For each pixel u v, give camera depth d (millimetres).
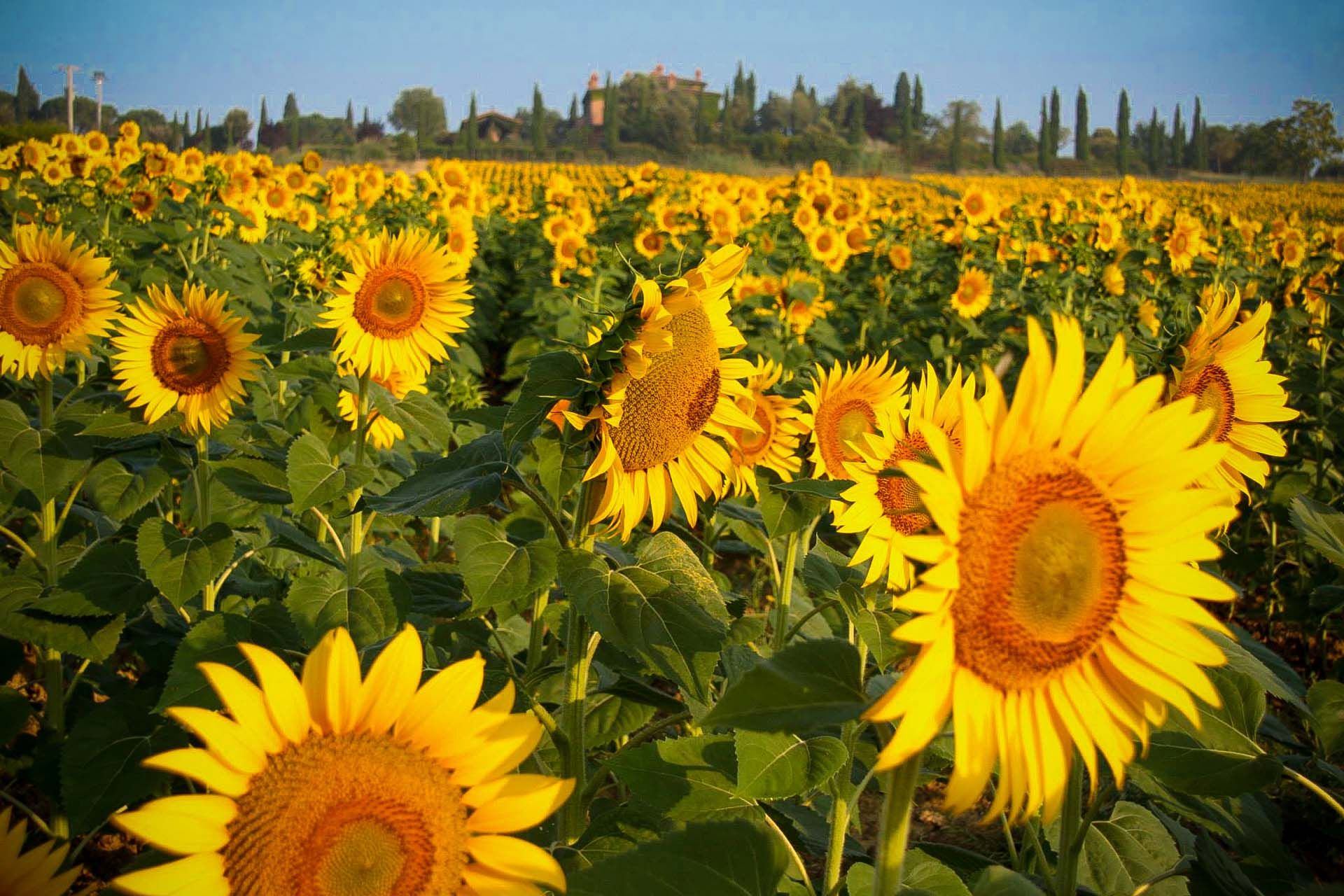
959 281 10406
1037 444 1421
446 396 8297
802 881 2543
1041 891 1515
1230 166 95750
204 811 1407
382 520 4273
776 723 1412
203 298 3613
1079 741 1391
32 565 3518
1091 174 96375
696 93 126125
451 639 3408
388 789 1484
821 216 12305
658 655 2229
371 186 15586
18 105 79938
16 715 2916
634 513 2580
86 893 1697
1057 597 1349
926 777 2861
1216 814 2469
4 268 3625
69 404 3812
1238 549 6820
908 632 1275
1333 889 1505
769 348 8461
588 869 1646
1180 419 1429
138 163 11258
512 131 118688
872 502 2465
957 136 100562
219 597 3975
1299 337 9469
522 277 16188
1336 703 2416
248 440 3820
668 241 12438
